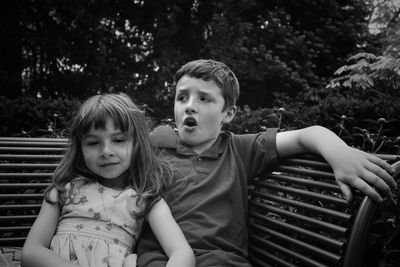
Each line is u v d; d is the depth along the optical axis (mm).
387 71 4594
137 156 1385
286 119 3584
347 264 993
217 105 1521
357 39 6879
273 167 1453
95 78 6344
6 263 1422
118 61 6492
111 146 1312
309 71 6164
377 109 3568
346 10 6961
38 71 6664
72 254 1241
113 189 1383
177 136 1607
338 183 1121
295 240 1250
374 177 1039
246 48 5945
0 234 1745
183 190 1424
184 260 1172
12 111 3641
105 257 1242
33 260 1177
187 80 1523
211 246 1297
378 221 1391
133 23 6508
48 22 6230
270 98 6402
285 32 6223
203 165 1483
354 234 1002
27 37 6062
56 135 3002
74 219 1303
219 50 5727
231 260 1252
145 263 1222
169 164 1471
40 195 1577
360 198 1086
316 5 6609
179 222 1355
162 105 6113
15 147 1646
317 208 1198
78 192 1340
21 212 1778
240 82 6277
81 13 5852
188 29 6551
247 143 1510
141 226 1358
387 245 1479
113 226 1302
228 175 1440
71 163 1377
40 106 3727
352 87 5086
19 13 6207
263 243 1384
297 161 1354
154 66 6395
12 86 6141
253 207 1483
